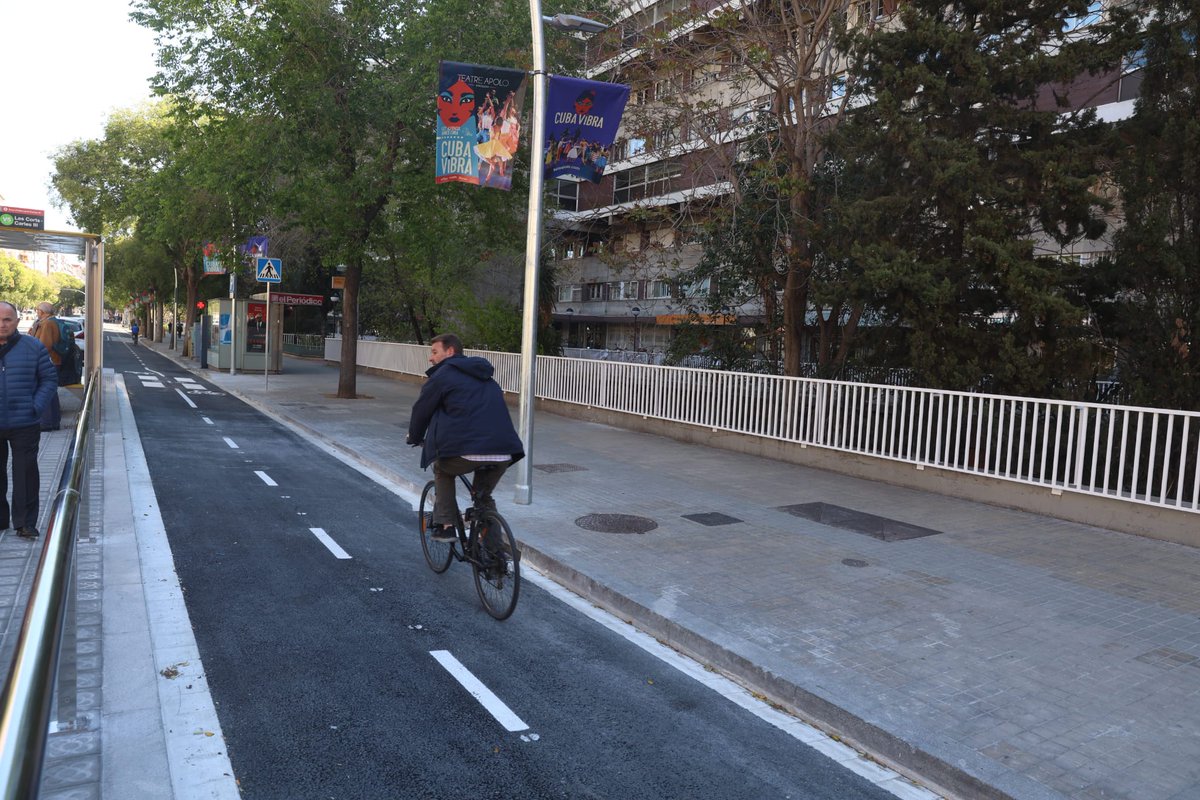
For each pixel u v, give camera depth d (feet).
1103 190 38.47
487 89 31.07
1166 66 31.22
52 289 364.38
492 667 16.14
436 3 56.39
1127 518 27.30
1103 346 35.47
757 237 51.16
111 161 121.08
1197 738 13.41
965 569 22.90
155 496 29.40
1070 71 35.17
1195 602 20.48
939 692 14.87
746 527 27.30
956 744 12.94
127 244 152.76
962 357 36.19
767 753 13.29
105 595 18.99
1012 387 34.76
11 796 4.55
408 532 26.63
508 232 68.23
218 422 51.37
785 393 40.81
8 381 21.93
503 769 12.33
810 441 39.45
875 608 19.42
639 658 17.06
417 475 34.91
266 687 14.67
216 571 21.22
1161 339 30.78
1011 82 36.32
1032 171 35.55
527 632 18.17
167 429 46.44
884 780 12.69
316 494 31.63
